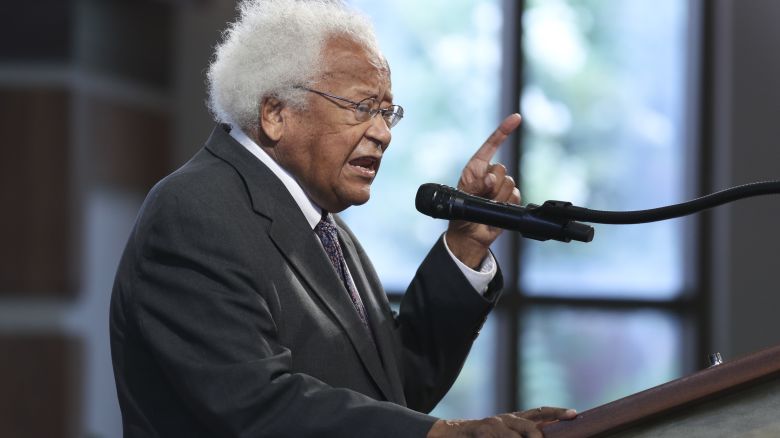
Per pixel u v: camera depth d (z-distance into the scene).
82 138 17.20
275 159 6.86
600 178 21.16
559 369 20.95
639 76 21.23
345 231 7.73
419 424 5.45
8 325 17.05
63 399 16.92
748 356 4.81
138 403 6.38
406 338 7.61
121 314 6.44
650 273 21.20
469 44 21.03
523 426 5.06
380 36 21.03
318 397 5.68
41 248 17.09
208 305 5.98
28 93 17.06
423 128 20.92
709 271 21.11
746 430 4.77
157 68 18.69
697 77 21.20
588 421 4.93
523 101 21.05
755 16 20.81
